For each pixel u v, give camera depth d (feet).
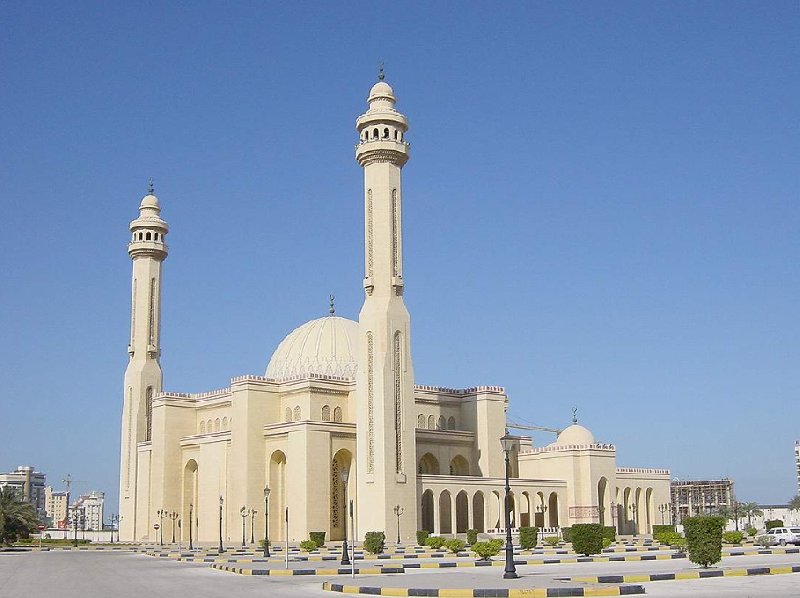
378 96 378.73
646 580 141.90
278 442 389.19
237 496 390.42
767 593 118.11
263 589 140.67
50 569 215.72
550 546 306.76
